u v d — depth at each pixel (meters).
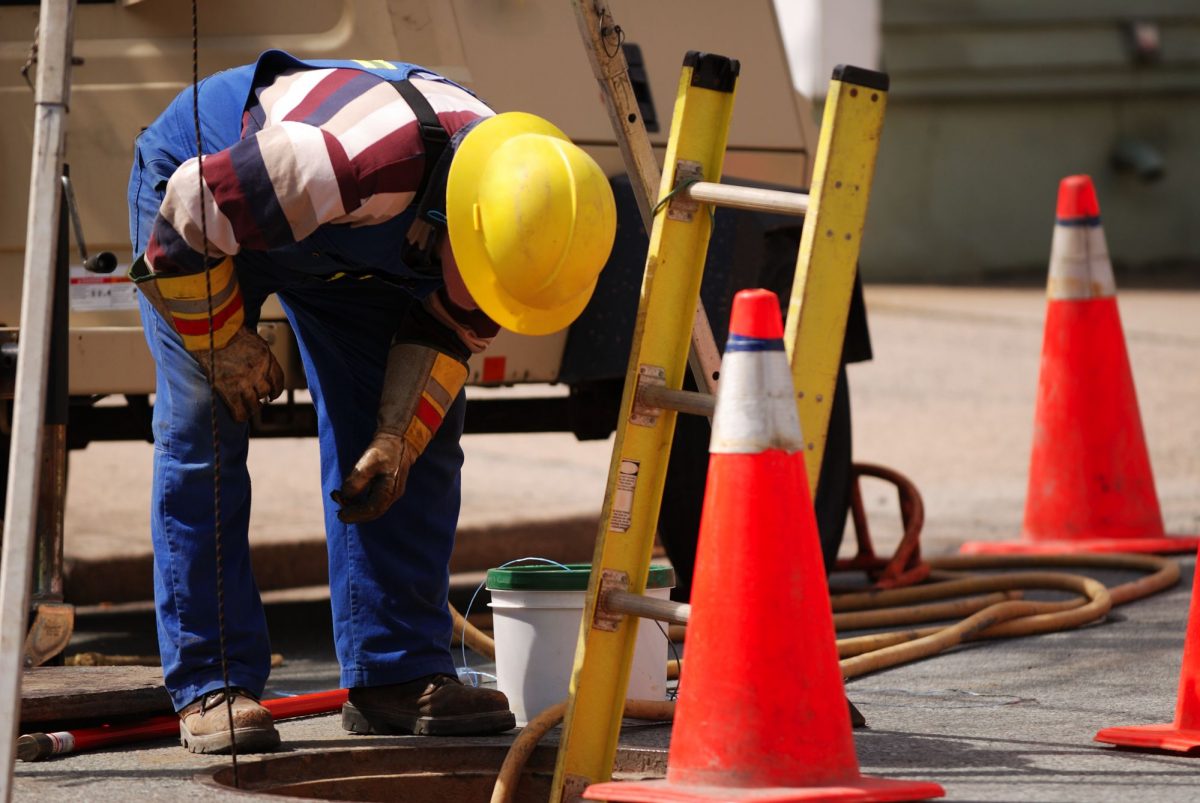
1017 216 70.19
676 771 9.27
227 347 10.88
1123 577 19.58
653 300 10.09
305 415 16.75
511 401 18.86
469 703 11.91
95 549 21.91
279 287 11.45
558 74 16.55
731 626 9.10
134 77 15.04
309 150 10.07
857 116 9.45
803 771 9.05
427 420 10.95
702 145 10.23
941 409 35.94
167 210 10.27
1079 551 20.84
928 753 11.12
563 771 9.80
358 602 12.00
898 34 67.81
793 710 9.05
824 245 9.41
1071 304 21.27
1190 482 26.98
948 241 69.62
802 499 9.17
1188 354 42.44
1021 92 69.38
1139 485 21.09
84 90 14.95
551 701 12.35
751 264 15.79
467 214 9.97
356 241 10.64
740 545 9.10
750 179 18.03
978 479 28.78
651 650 12.64
